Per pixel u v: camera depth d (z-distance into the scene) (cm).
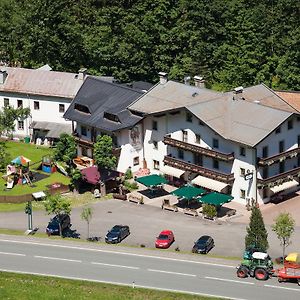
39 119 15812
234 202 12700
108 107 14088
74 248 10744
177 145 13212
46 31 17500
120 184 13438
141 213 12412
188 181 13238
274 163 12525
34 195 12975
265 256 9519
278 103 13750
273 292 9125
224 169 12788
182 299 8919
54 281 9512
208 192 12756
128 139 13762
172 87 14138
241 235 11475
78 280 9531
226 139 12500
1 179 13812
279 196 12700
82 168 13788
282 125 12625
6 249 10731
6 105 16075
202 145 13025
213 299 8856
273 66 16912
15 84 15938
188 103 13525
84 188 13512
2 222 12038
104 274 9794
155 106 13712
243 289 9225
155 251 10569
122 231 11344
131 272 9850
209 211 12038
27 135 15962
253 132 12438
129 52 17350
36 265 10150
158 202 12838
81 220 12131
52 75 15938
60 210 11500
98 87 14688
